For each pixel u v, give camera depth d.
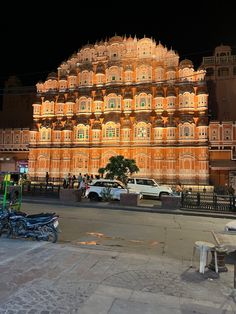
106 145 49.53
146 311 4.74
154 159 47.25
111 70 52.19
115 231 12.29
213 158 47.28
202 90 48.31
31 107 64.00
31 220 9.72
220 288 5.88
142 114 49.50
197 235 12.03
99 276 6.25
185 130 46.88
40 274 6.27
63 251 8.11
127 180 29.56
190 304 5.08
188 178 45.53
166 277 6.36
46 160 52.56
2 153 57.62
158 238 11.24
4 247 8.48
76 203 22.31
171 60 51.72
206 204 20.41
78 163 50.94
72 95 54.62
